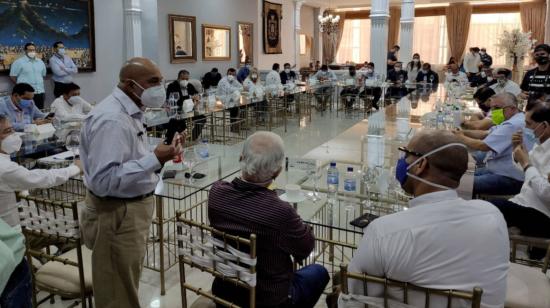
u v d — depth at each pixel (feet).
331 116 30.58
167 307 8.02
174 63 31.17
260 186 5.15
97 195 6.03
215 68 32.94
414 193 4.27
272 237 5.04
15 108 14.51
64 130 13.96
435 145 4.00
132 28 27.55
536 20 45.57
